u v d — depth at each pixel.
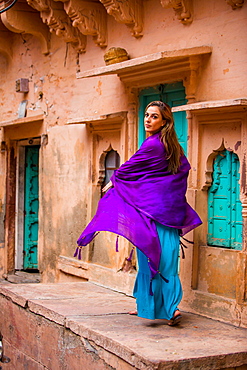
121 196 4.64
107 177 6.95
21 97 8.91
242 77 4.96
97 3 6.68
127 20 6.07
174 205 4.54
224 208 5.21
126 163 4.64
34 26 7.96
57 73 7.87
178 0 5.41
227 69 5.10
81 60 7.32
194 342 4.25
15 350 5.85
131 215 4.48
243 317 4.72
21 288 6.27
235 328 4.71
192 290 5.26
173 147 4.56
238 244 5.06
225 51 5.12
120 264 6.30
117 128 6.58
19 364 5.74
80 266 7.05
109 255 6.65
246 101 4.61
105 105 6.81
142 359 3.86
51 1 7.05
